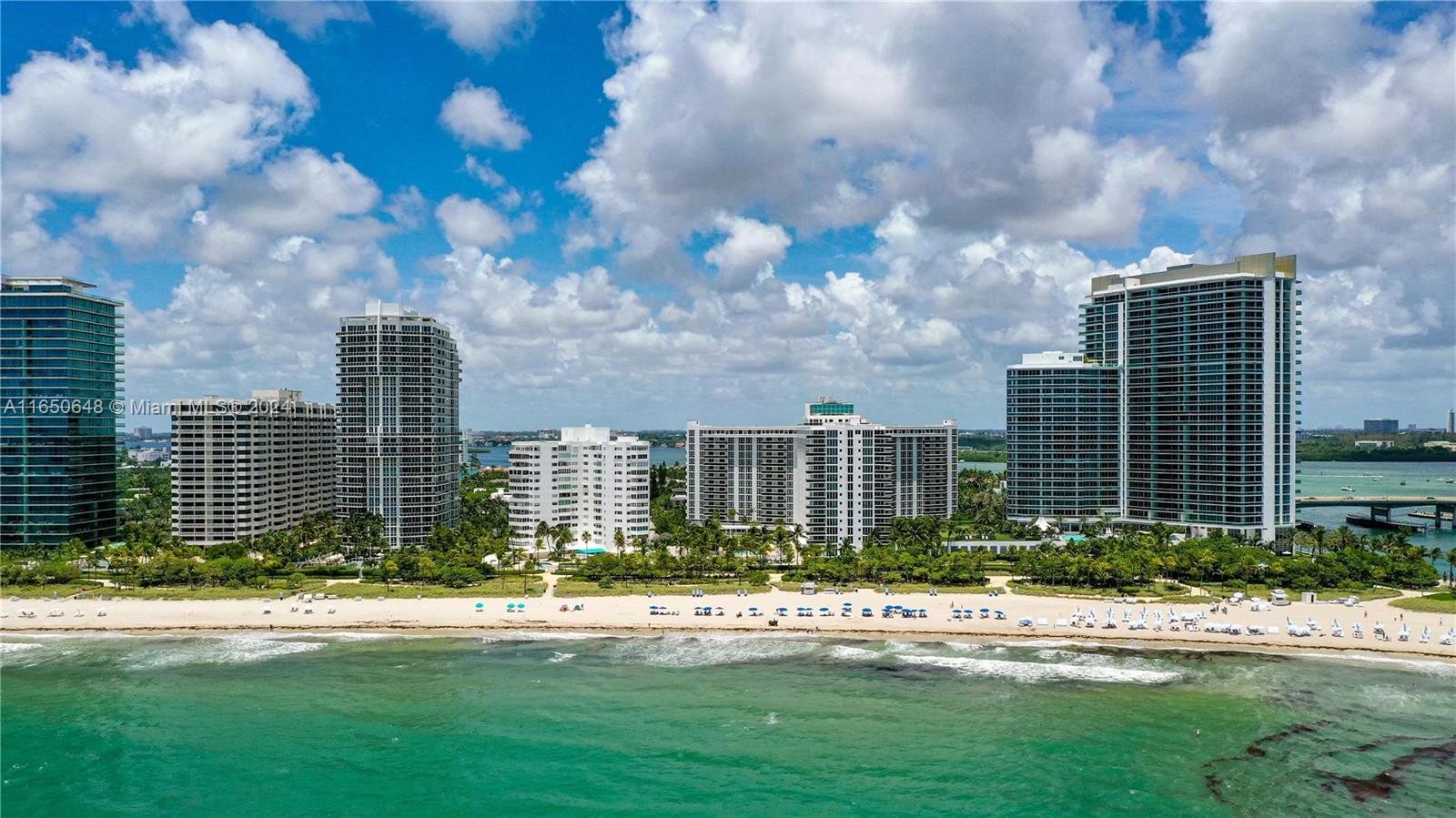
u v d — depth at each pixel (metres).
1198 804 125.12
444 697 167.12
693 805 125.69
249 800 127.38
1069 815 122.38
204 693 169.12
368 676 179.25
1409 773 133.62
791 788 130.75
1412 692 167.25
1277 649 194.25
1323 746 143.38
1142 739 146.88
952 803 126.00
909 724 153.62
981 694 167.88
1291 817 121.38
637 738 148.25
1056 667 183.88
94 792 129.75
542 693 169.12
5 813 123.69
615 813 123.56
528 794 129.00
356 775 135.00
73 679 177.25
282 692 169.75
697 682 175.62
